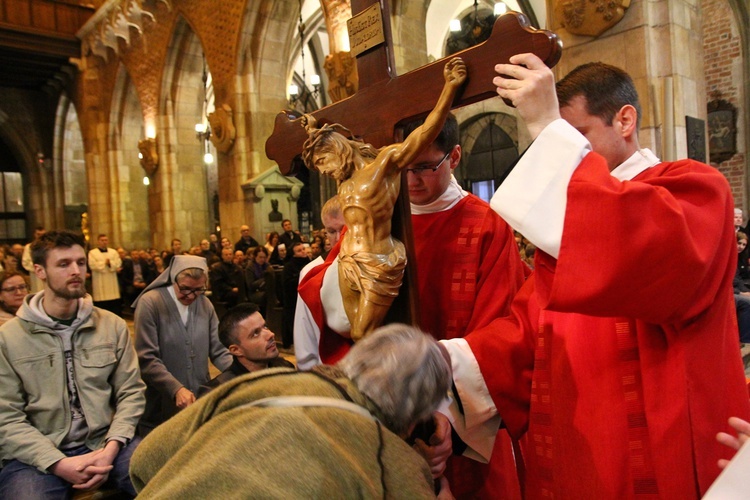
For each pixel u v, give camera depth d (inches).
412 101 46.8
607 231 33.4
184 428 37.9
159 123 505.7
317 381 36.3
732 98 324.2
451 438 49.3
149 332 113.7
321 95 625.0
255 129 399.2
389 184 46.4
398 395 35.2
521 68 38.4
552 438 45.2
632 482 39.7
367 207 45.9
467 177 566.9
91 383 89.6
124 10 504.4
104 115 605.0
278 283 259.9
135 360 96.4
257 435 32.4
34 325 86.6
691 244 33.3
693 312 36.1
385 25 49.1
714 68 331.0
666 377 38.4
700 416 36.6
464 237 59.1
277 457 31.2
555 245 35.7
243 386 37.6
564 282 34.5
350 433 33.1
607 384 41.8
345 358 38.7
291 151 57.8
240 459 31.4
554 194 36.3
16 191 775.1
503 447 62.7
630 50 182.5
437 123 42.8
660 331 40.0
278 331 259.4
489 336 50.4
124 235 603.8
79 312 90.8
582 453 42.4
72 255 86.4
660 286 33.4
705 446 36.3
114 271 386.9
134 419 90.7
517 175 38.1
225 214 427.8
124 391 93.0
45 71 655.1
